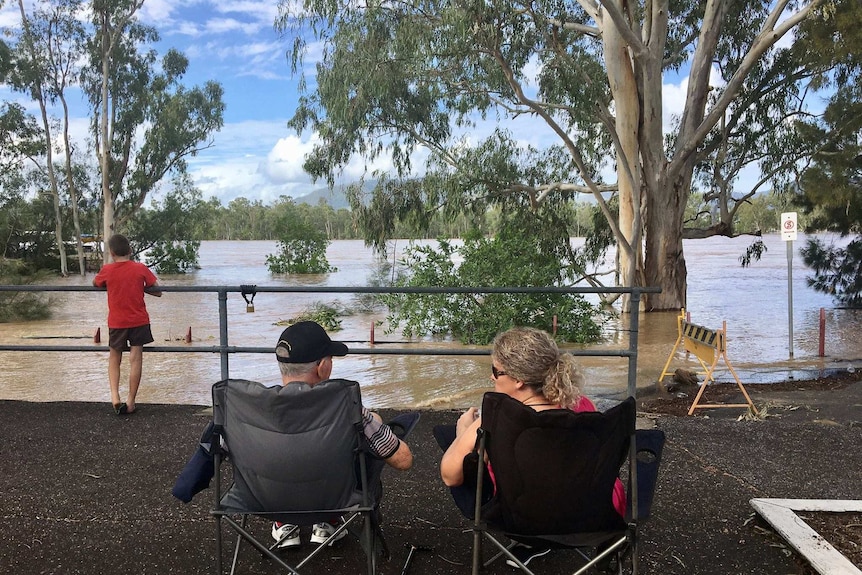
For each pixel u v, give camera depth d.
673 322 18.50
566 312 15.38
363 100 17.70
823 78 18.64
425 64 16.88
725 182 23.33
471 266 15.92
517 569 2.92
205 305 22.30
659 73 19.62
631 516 2.33
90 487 3.85
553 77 16.53
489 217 25.81
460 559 3.03
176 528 3.33
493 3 14.38
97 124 42.88
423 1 15.45
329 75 17.14
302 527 3.28
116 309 5.36
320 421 2.45
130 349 5.43
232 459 2.51
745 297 24.84
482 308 15.49
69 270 47.44
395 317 17.58
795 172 21.58
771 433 4.93
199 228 55.31
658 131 20.03
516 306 15.62
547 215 23.42
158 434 4.86
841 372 10.65
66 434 4.86
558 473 2.29
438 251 19.97
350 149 20.73
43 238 45.22
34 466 4.19
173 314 19.69
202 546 3.15
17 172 44.16
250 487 2.50
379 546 3.08
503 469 2.33
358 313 20.28
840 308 21.38
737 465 4.21
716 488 3.82
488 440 2.34
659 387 9.20
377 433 2.59
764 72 20.73
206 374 10.99
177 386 10.11
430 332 16.05
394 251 23.12
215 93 43.56
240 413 2.47
